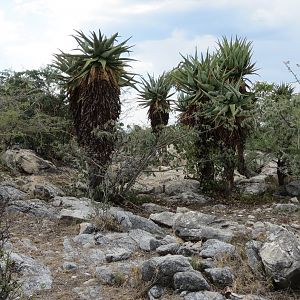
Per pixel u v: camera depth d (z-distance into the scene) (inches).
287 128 474.0
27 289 246.2
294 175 496.1
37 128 517.0
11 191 432.1
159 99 598.2
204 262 260.1
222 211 444.1
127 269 269.1
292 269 237.8
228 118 488.7
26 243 315.6
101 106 457.4
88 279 262.2
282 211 427.8
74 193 462.0
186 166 507.8
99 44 468.8
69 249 307.6
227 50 565.3
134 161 450.6
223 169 514.9
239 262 265.1
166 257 250.8
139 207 445.4
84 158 451.8
